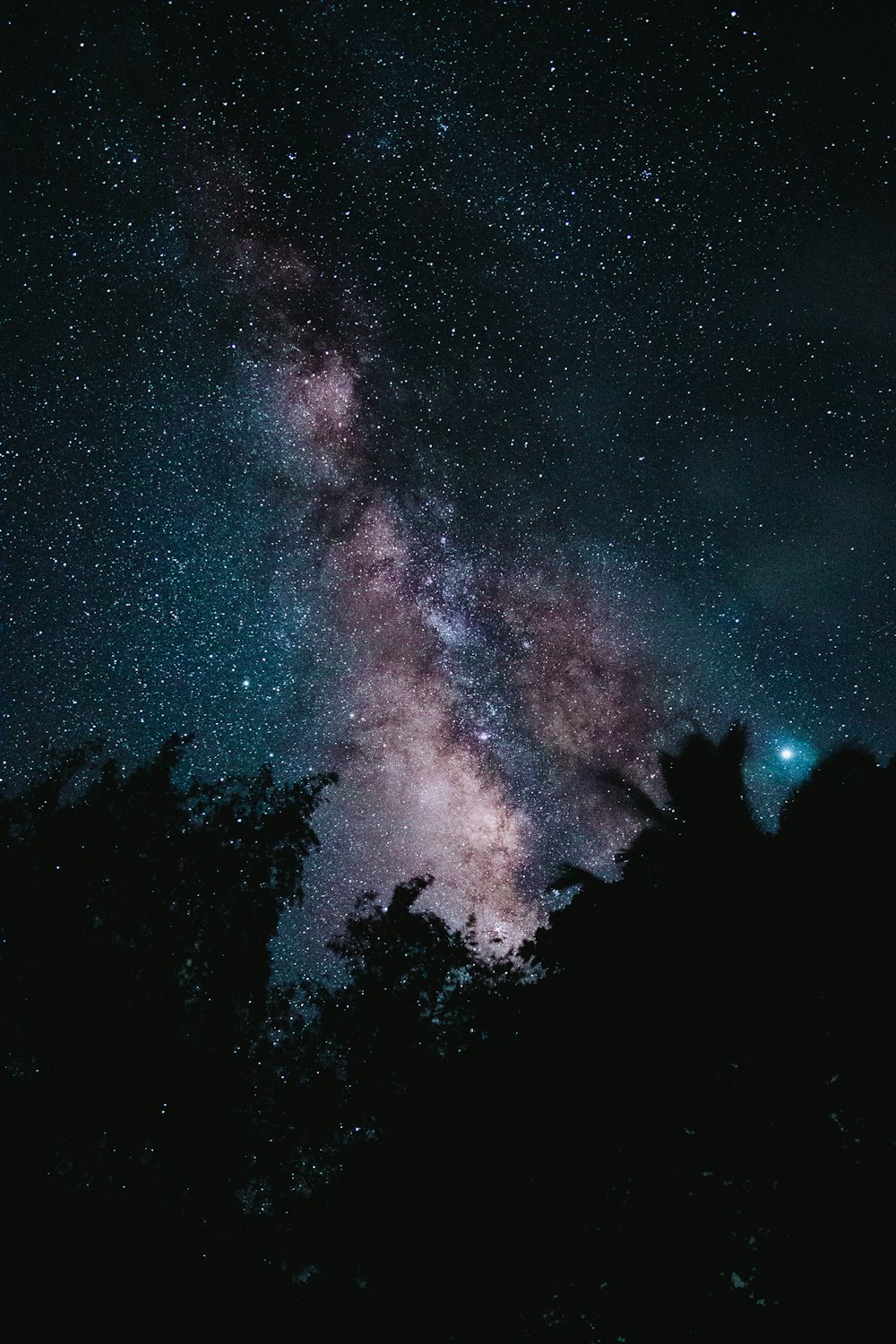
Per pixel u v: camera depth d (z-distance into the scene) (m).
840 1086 6.64
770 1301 5.72
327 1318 7.09
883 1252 5.64
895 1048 6.55
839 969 7.04
